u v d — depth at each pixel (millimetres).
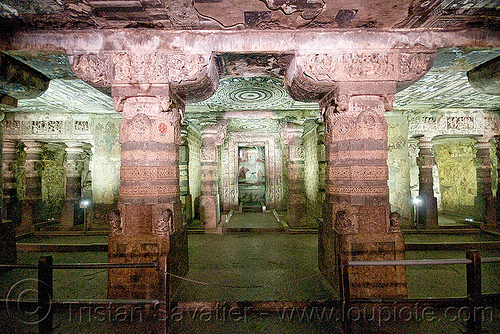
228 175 11703
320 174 8117
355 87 3398
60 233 7562
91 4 2713
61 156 11086
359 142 3441
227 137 11797
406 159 7477
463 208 9586
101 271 4488
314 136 8648
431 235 7121
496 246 6008
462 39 3314
